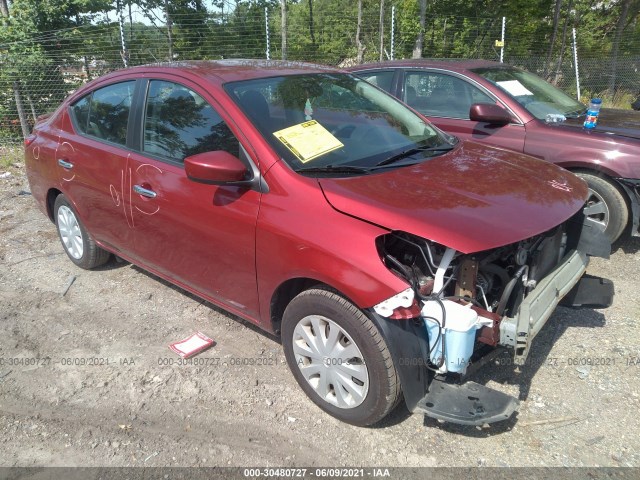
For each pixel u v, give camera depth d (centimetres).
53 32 1128
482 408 246
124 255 413
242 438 278
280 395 308
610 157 455
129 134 374
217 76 337
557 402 296
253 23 1583
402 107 387
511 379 315
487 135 515
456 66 560
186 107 337
